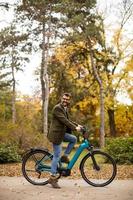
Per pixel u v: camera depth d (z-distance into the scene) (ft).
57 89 138.51
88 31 124.16
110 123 143.54
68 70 137.28
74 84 138.10
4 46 127.03
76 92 136.87
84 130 34.27
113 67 137.69
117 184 35.55
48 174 37.06
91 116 145.07
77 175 42.86
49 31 124.06
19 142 71.72
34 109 194.08
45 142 73.92
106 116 160.86
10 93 177.58
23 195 30.40
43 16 122.42
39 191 31.99
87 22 128.98
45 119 127.85
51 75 139.13
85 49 134.00
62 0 120.47
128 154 58.18
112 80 134.31
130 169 48.98
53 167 33.55
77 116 141.69
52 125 33.76
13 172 45.57
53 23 125.49
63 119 33.30
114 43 134.00
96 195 30.42
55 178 33.47
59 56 132.16
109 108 139.03
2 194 30.76
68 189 32.94
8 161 59.93
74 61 136.05
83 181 37.32
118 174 43.60
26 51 128.98
